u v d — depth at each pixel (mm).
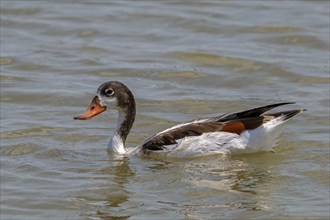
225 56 22875
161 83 21344
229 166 16219
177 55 23141
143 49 23641
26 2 27000
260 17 25641
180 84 21297
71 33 24844
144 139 17953
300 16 25641
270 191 15023
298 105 19641
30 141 17469
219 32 24797
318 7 26438
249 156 16672
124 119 17172
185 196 14852
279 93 20578
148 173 15938
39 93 20359
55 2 27203
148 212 14227
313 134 17797
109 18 25906
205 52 23188
